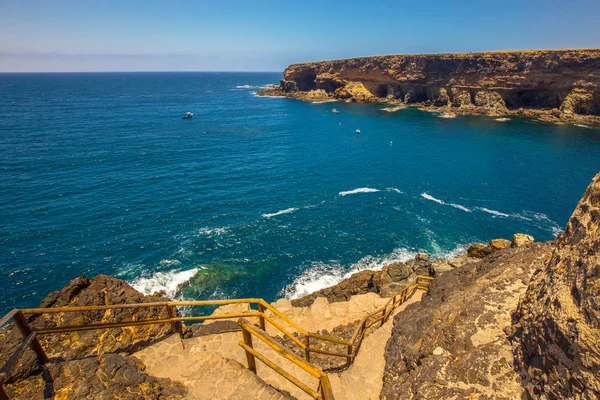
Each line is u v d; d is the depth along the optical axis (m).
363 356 9.10
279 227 31.47
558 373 5.16
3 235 28.73
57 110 95.88
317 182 42.56
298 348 10.11
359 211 34.78
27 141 57.25
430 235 30.41
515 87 78.56
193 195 37.97
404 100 101.62
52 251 27.06
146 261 26.36
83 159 48.84
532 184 41.09
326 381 4.36
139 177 42.88
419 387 6.71
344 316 13.41
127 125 75.88
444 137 63.84
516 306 7.67
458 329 7.60
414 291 14.37
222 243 28.81
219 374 5.63
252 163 50.03
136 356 6.94
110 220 31.88
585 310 4.97
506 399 5.83
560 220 32.97
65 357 6.44
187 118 87.25
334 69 116.69
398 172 46.09
